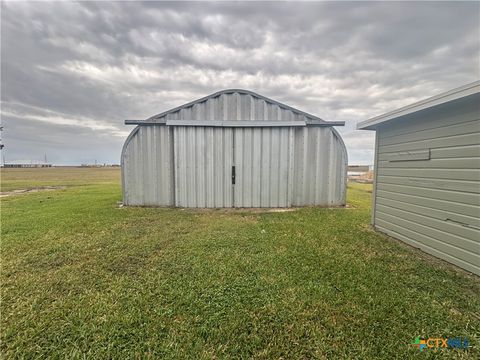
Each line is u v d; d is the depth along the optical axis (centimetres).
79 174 2545
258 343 163
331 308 201
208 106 642
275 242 370
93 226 457
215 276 258
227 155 653
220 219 523
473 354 156
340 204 682
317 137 668
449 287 240
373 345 162
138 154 658
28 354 154
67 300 212
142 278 253
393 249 350
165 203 668
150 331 174
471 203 275
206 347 160
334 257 313
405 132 385
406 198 380
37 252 323
